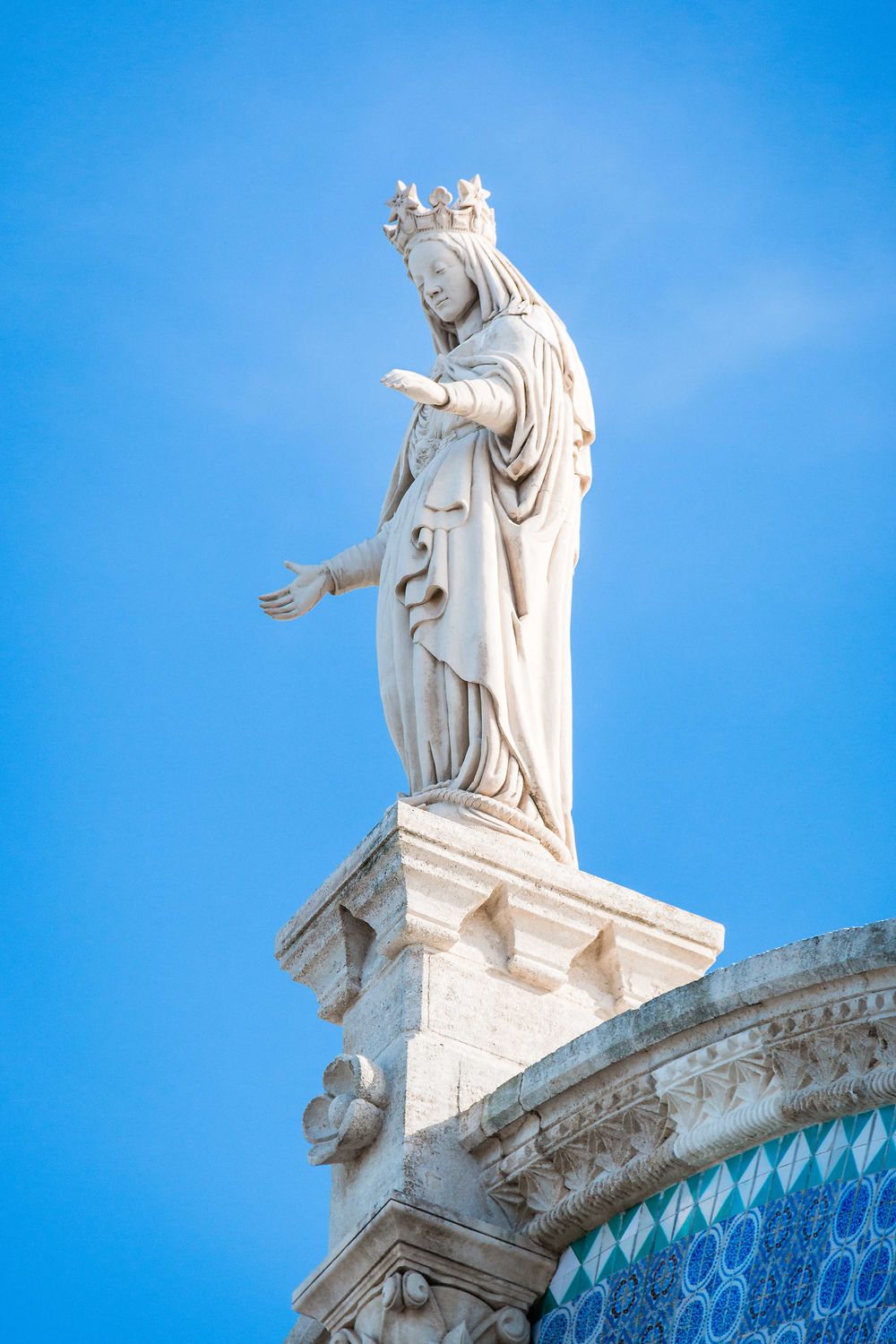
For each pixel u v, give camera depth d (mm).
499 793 31625
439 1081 28906
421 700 32344
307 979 31531
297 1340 29406
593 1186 27656
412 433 35344
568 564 33625
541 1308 27953
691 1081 26828
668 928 31109
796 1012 25922
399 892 30078
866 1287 24078
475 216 36188
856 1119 25547
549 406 33906
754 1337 24922
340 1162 29312
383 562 34156
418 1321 27422
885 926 25266
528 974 30234
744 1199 26172
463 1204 28203
